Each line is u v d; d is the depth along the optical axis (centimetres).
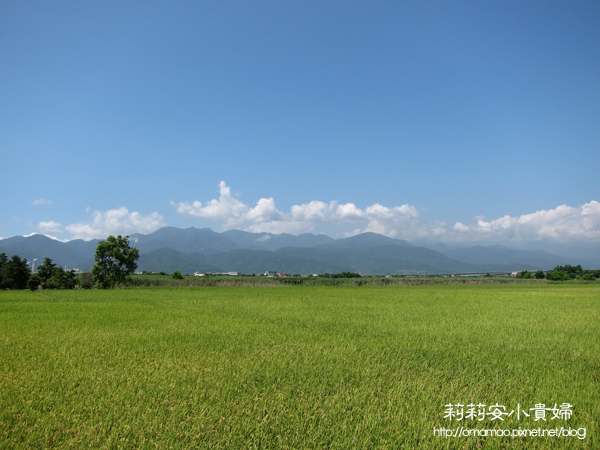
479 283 5925
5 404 550
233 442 441
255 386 649
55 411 528
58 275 4925
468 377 730
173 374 704
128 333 1198
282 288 4234
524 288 4578
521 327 1388
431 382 682
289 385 652
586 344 1086
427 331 1288
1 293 3647
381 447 436
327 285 5231
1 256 5503
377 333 1245
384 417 522
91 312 1839
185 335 1159
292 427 485
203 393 593
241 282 4934
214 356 862
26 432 462
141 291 3556
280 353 901
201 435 460
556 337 1187
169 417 506
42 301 2569
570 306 2233
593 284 5844
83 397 581
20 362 804
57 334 1178
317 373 732
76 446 432
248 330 1264
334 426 490
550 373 771
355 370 750
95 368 745
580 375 764
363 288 4353
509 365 819
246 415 518
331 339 1106
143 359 829
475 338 1162
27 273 5500
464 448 451
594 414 555
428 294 3288
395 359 863
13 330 1263
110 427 480
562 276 7162
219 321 1502
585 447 461
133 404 550
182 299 2658
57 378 679
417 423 504
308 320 1550
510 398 618
